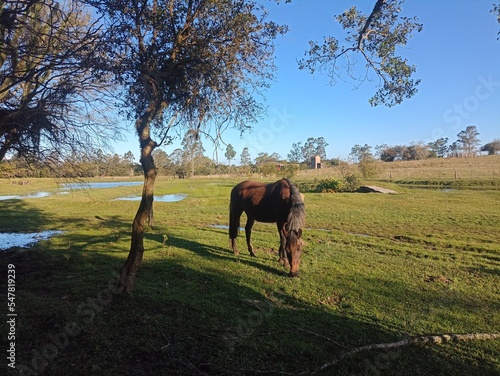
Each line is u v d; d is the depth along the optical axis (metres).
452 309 5.21
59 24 4.71
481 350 4.01
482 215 14.94
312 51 5.61
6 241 9.73
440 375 3.47
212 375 3.28
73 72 4.29
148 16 4.70
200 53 4.90
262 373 3.32
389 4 4.95
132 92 5.16
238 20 4.82
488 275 6.95
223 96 5.39
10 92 5.26
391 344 3.85
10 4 4.05
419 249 9.23
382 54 5.21
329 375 3.36
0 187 33.56
